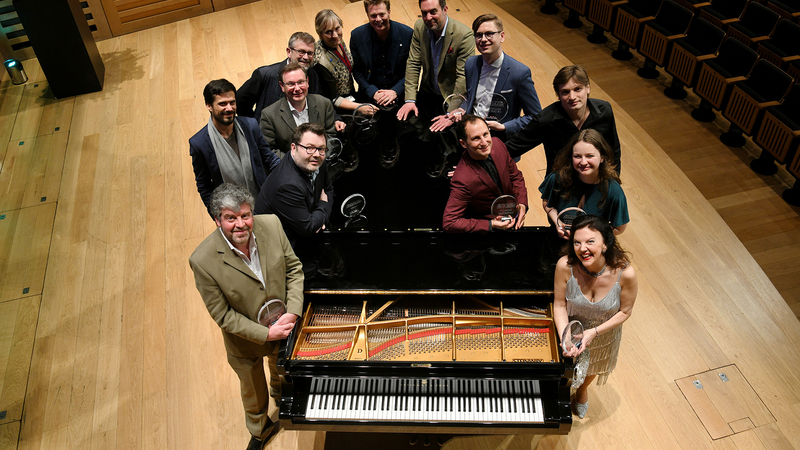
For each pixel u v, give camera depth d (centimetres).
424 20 402
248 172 350
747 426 321
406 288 274
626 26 753
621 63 787
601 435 319
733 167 636
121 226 471
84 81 631
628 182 478
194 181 511
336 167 369
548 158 355
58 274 435
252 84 404
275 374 321
